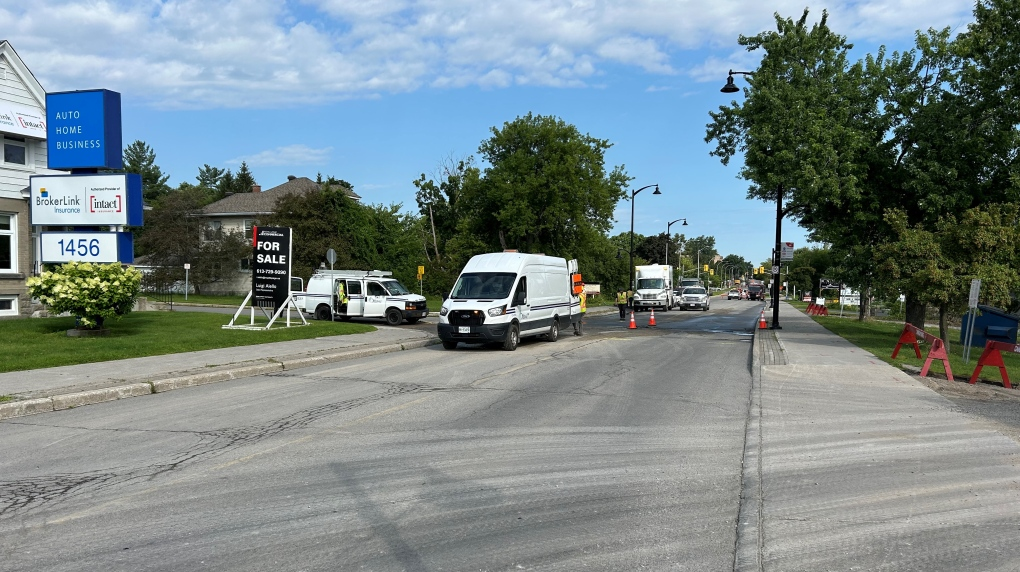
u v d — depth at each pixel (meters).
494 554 4.42
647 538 4.71
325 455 6.90
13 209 20.42
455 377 12.59
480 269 18.58
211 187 106.88
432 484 5.93
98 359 13.12
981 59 18.80
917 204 19.84
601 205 44.75
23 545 4.55
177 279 48.53
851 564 4.27
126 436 7.72
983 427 8.34
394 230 54.91
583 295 23.19
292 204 47.88
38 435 7.77
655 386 11.66
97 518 5.06
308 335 19.12
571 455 6.95
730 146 25.38
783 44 22.56
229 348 15.82
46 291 15.82
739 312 45.47
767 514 5.18
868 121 21.03
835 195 19.84
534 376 12.77
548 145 43.03
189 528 4.86
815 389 11.24
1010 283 15.89
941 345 12.82
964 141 18.83
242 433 7.88
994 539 4.68
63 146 18.00
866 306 43.56
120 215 17.69
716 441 7.62
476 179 47.22
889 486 5.89
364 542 4.61
